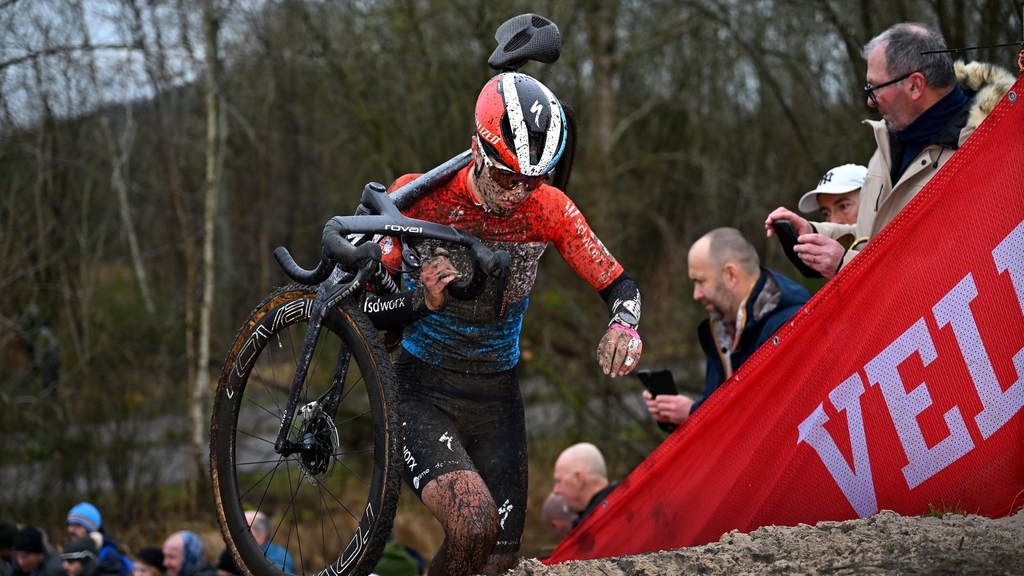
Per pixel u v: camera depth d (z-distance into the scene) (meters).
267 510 15.16
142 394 15.99
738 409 4.89
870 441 4.42
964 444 4.19
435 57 17.19
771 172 17.70
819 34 14.66
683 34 18.66
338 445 3.88
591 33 19.47
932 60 4.79
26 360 14.66
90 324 15.66
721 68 19.19
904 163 5.05
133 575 8.21
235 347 4.20
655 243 20.08
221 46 17.19
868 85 5.01
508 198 3.82
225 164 19.14
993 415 4.11
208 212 16.81
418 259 3.92
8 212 14.93
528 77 3.81
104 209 17.08
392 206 3.89
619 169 19.62
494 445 4.35
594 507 5.90
